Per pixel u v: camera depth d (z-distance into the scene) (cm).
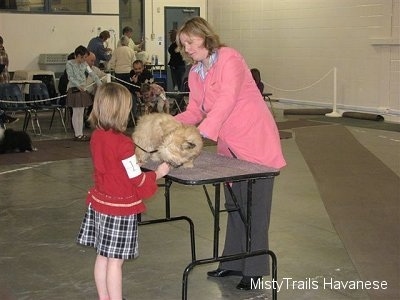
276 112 1439
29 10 1473
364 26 1314
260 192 368
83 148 946
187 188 673
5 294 384
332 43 1396
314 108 1443
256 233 373
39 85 1105
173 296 380
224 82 350
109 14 1590
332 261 443
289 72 1524
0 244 484
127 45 1316
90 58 1044
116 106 312
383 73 1284
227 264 408
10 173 761
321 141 1000
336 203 608
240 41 1670
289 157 859
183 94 1175
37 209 592
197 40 352
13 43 1454
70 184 700
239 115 365
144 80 1143
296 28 1488
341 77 1384
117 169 312
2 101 1013
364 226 529
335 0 1376
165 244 483
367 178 721
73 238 500
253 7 1611
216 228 340
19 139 902
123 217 315
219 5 1733
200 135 326
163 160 321
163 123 328
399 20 1240
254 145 366
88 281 406
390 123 1231
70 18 1526
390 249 468
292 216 562
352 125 1198
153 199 622
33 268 431
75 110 1016
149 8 1708
